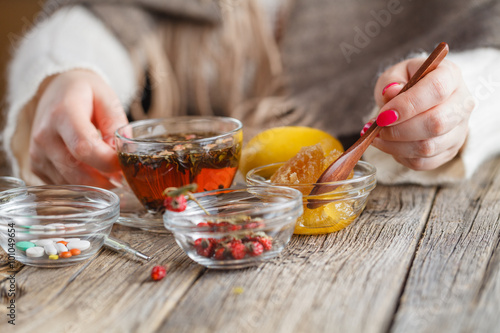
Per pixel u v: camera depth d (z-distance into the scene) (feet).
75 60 2.39
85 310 1.40
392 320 1.32
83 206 1.74
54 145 1.96
